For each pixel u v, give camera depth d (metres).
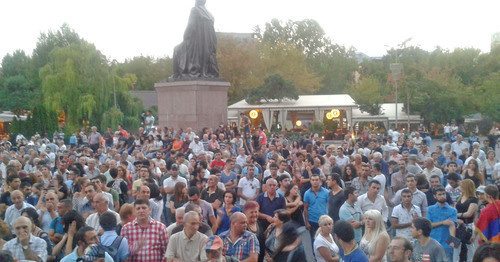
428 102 58.97
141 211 6.90
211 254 5.77
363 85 72.88
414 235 6.64
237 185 13.42
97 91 49.25
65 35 66.00
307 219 10.46
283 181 9.82
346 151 20.52
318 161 13.20
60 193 9.83
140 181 11.57
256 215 7.38
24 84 66.06
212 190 10.20
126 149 22.58
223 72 69.38
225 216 8.87
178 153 14.45
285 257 6.02
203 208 8.77
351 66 94.31
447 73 64.00
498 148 37.78
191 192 8.69
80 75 48.78
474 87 70.69
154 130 23.72
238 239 6.60
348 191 9.14
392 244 5.53
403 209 8.87
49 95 47.81
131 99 55.75
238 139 23.02
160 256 6.98
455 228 8.40
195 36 26.33
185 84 25.70
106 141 27.28
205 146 21.66
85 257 5.57
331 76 90.25
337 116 52.16
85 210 8.91
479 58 77.81
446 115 58.94
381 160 14.09
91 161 13.43
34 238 6.65
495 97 52.66
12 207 8.52
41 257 6.61
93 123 49.47
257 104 54.97
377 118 56.84
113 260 6.08
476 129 60.47
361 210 9.11
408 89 57.84
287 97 54.81
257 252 6.56
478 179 12.61
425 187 10.71
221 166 15.45
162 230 7.06
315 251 7.18
